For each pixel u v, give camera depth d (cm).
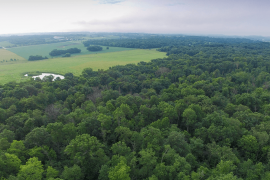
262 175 4562
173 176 4547
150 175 4697
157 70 17162
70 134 5994
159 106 8225
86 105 9156
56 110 8419
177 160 4722
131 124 7088
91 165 4988
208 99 9019
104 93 10294
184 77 15038
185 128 7838
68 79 13575
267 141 5756
